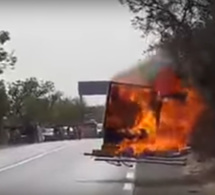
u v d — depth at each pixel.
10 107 79.94
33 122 86.69
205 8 24.33
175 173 23.69
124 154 23.23
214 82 22.95
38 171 25.66
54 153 40.31
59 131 75.56
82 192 17.67
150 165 28.03
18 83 102.00
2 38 70.50
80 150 43.75
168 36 25.77
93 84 58.25
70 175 23.53
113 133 23.39
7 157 36.44
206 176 21.73
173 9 26.00
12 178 22.50
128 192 17.56
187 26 24.94
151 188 18.59
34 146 53.22
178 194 16.98
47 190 18.28
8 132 67.81
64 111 95.00
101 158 24.81
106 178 22.17
